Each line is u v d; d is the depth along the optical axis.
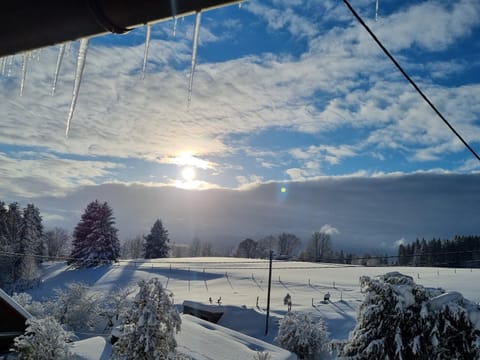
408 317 12.20
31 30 2.63
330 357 29.44
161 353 16.25
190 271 78.81
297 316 30.41
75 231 81.81
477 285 53.06
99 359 18.08
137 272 76.50
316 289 60.78
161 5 2.48
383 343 12.26
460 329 11.51
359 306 13.51
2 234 68.19
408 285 12.68
